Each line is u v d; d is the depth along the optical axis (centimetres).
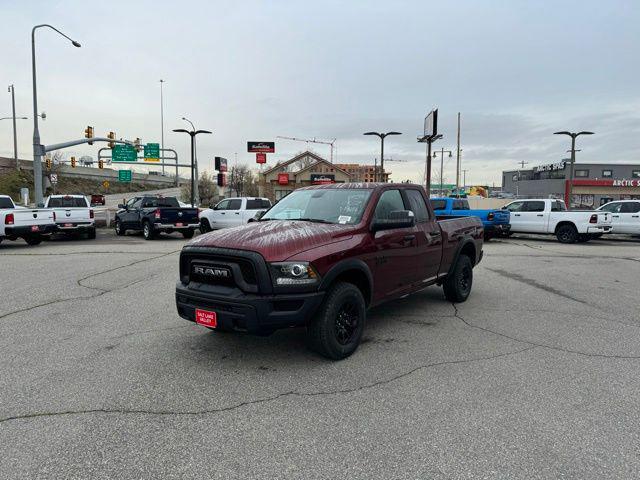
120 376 409
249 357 458
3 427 318
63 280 875
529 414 338
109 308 657
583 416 335
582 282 885
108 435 309
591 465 273
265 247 406
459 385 390
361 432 313
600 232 1706
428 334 535
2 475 263
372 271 485
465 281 714
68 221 1752
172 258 1209
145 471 269
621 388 384
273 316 400
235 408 349
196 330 550
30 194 5703
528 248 1559
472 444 297
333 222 494
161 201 1945
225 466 274
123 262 1127
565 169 6856
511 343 503
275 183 6178
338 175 6138
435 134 3169
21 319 598
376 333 539
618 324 582
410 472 267
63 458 281
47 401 359
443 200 1864
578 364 439
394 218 491
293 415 337
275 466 274
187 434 311
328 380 401
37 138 2397
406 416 336
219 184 4022
